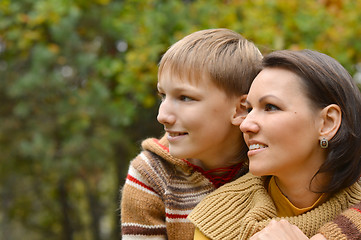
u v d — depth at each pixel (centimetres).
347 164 118
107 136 501
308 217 119
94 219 836
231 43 141
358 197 124
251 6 391
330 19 368
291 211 126
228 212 125
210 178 145
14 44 484
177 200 145
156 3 420
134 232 148
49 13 425
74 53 473
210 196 130
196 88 132
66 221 861
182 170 145
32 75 460
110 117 455
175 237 146
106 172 719
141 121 526
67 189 832
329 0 383
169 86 134
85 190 848
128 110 441
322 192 120
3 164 624
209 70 132
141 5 425
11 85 510
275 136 114
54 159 517
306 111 114
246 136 119
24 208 824
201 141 135
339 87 116
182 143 135
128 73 400
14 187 761
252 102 119
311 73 114
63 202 840
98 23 479
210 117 134
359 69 394
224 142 140
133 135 536
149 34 397
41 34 478
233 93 136
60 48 470
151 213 148
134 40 399
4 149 580
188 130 133
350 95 117
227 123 137
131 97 485
